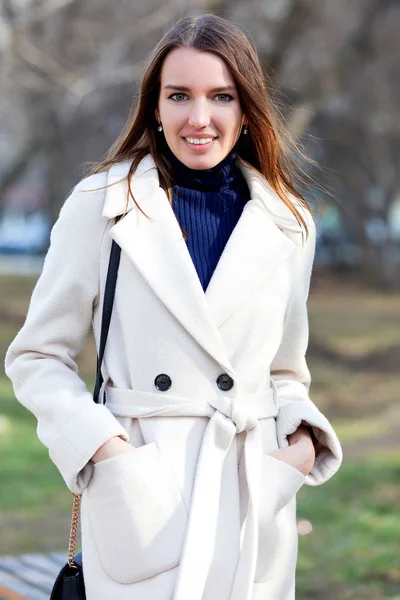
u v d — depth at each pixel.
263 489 3.56
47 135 29.61
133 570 3.43
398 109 29.55
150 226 3.60
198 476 3.44
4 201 33.72
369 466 12.41
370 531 9.35
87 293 3.63
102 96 26.59
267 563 3.61
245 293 3.58
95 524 3.50
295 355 3.91
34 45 20.09
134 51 22.20
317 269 42.31
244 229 3.66
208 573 3.44
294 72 21.97
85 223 3.62
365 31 24.08
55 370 3.61
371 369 21.91
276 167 3.83
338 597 7.44
